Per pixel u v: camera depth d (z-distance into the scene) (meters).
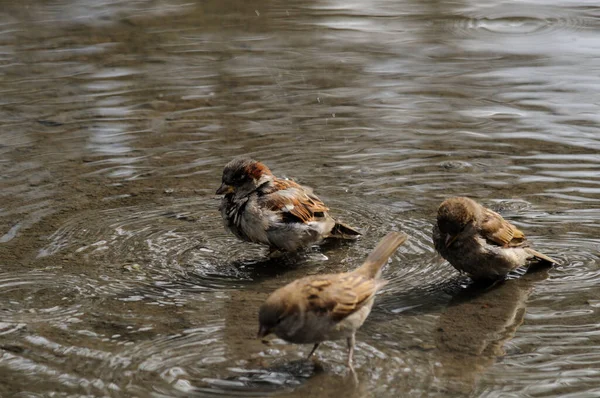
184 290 11.27
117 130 16.97
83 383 8.96
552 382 8.84
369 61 20.59
